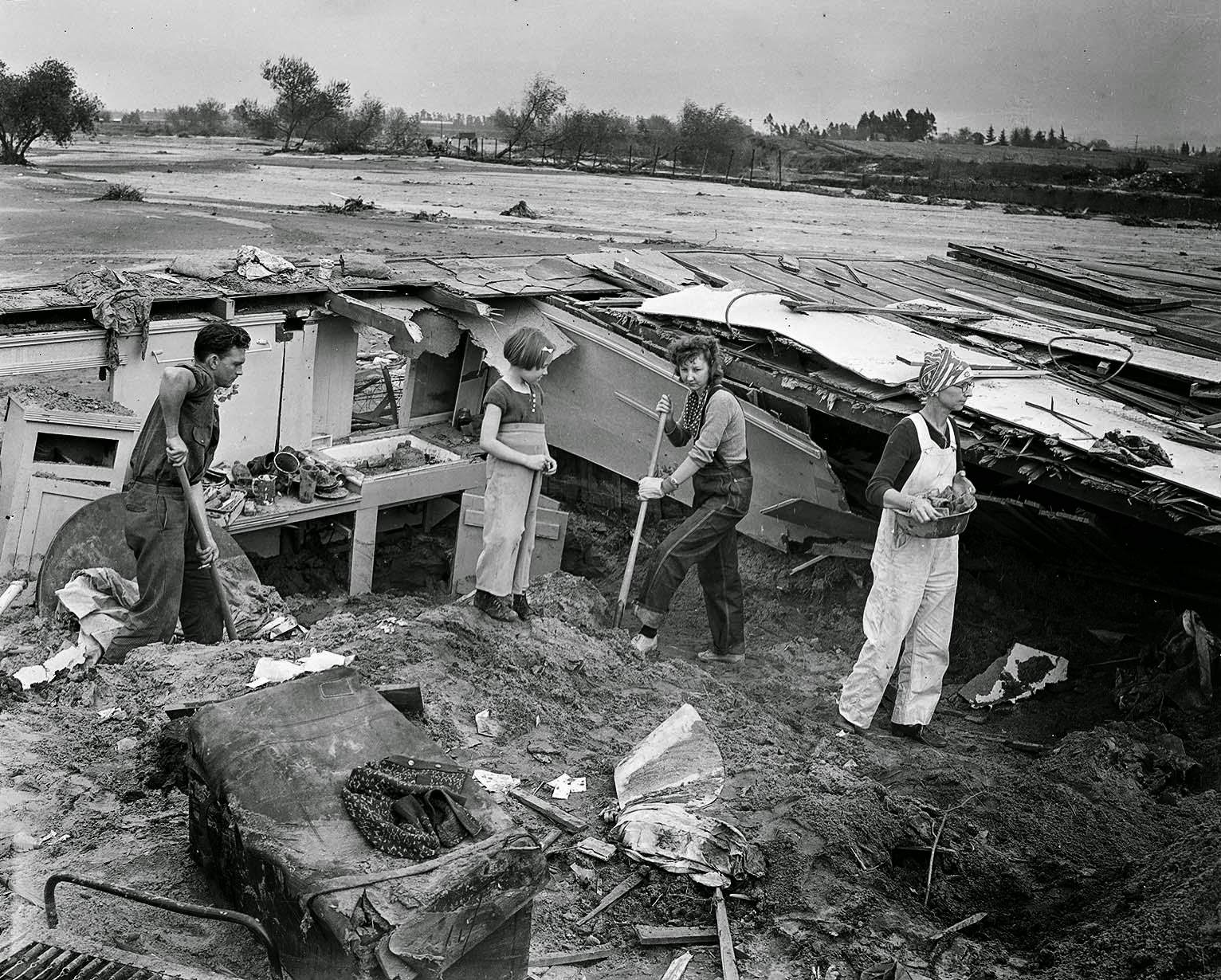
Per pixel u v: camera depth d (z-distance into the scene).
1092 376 8.18
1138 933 3.56
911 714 5.80
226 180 32.84
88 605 5.68
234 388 9.04
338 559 9.52
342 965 2.68
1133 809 4.72
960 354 8.38
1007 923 3.92
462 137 57.44
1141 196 34.72
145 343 8.29
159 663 4.98
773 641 7.57
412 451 9.99
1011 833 4.45
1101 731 5.42
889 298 10.91
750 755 4.86
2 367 7.66
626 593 6.75
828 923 3.68
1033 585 7.55
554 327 10.09
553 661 5.41
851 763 5.22
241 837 3.05
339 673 3.81
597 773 4.57
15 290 8.21
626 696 5.37
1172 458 6.27
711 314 9.24
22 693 4.95
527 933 3.00
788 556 8.45
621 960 3.50
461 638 5.33
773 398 8.57
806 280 11.66
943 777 4.95
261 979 3.09
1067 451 6.33
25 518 6.50
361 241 18.33
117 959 3.12
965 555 7.90
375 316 9.22
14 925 3.22
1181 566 7.12
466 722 4.73
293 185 32.25
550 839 3.62
